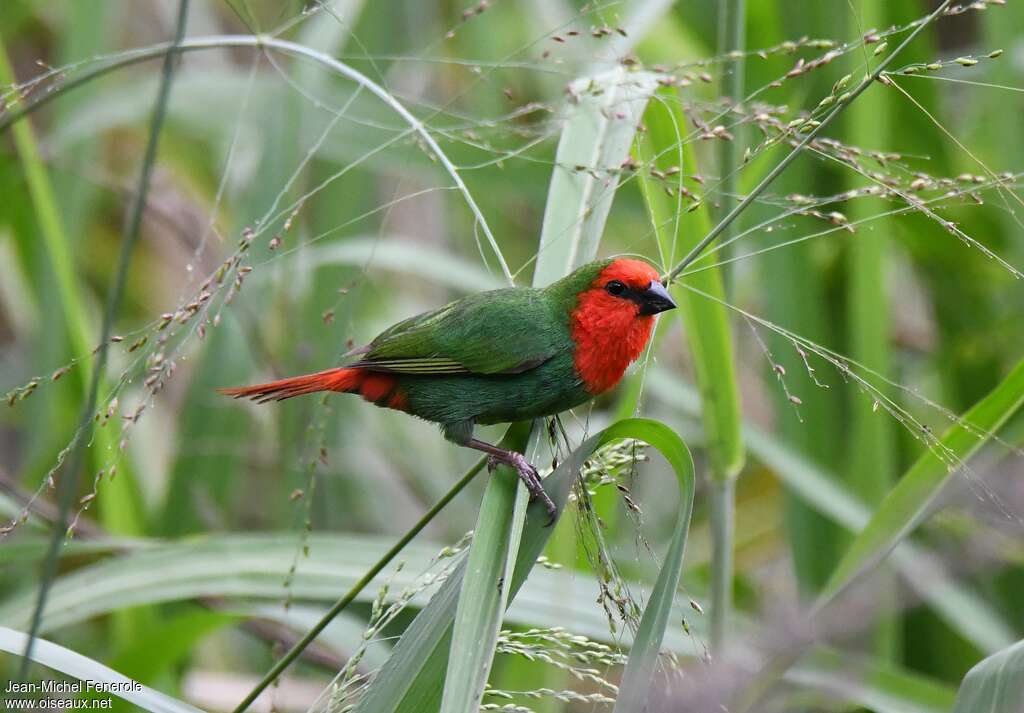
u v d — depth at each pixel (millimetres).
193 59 13867
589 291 7672
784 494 10000
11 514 8680
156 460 12375
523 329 7672
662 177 6820
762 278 10031
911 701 7086
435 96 13523
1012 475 5184
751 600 10500
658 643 5199
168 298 14203
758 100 10141
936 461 6816
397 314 13898
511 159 10805
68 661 5988
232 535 8273
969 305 10914
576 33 7305
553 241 7543
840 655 4578
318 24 11273
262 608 9117
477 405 7863
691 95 8516
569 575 7988
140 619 9148
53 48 14039
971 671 5477
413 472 12805
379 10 11469
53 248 9367
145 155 5559
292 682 10195
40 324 10773
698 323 7613
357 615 9828
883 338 9305
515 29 14031
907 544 6879
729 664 4137
